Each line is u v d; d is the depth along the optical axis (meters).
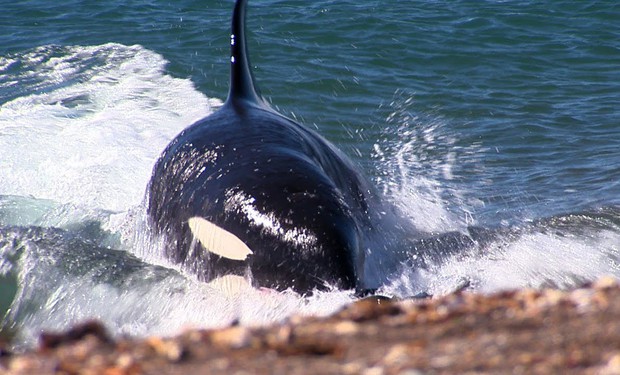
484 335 18.52
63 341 19.97
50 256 37.00
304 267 31.00
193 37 82.00
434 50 78.31
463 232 41.62
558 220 43.75
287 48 78.38
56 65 74.38
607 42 80.50
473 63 75.56
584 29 84.12
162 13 90.56
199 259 34.31
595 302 19.47
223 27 84.75
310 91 68.69
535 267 36.97
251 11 89.69
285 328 19.97
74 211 44.72
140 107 63.66
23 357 18.98
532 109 64.62
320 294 30.25
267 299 31.14
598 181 50.25
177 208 36.84
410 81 71.19
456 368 16.92
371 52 77.75
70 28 85.62
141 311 33.25
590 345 17.42
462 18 87.12
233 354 18.42
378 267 34.69
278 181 34.03
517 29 84.12
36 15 90.38
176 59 75.81
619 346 17.23
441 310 20.52
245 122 40.69
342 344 18.80
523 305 20.14
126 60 75.56
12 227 40.25
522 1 92.81
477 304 20.69
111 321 33.31
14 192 49.41
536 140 58.31
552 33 83.19
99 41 81.25
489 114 63.78
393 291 31.45
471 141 58.59
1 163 53.19
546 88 69.50
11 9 92.38
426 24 85.25
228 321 30.69
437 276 34.47
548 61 76.00
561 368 16.53
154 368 17.84
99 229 42.22
